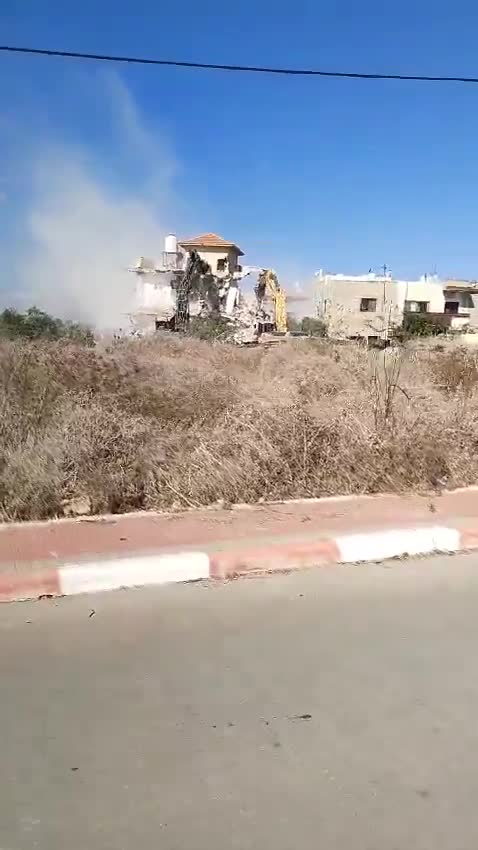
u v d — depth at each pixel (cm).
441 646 357
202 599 407
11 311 1397
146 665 330
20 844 217
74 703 297
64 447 580
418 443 662
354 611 398
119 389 821
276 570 455
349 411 699
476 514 557
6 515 508
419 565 476
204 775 252
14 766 255
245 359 1269
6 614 379
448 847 220
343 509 561
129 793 242
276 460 609
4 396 708
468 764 262
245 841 220
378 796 243
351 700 304
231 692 308
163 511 542
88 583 412
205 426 709
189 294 4012
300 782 249
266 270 4241
